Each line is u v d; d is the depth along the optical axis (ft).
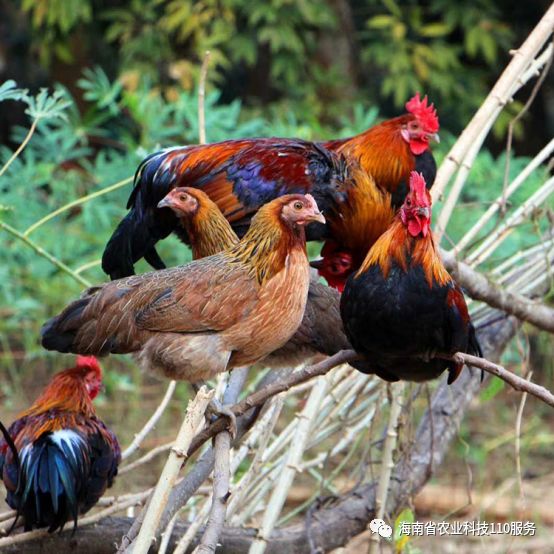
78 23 76.07
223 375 31.91
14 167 56.18
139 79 71.36
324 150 32.99
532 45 33.50
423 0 82.28
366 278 23.11
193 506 33.53
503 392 63.26
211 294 25.45
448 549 42.98
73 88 78.95
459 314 23.07
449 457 53.01
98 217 54.95
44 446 28.04
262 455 30.19
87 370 30.99
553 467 52.75
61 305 56.13
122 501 29.84
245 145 32.81
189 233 29.01
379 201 32.99
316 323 28.60
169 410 56.65
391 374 25.23
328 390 31.32
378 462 33.32
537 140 84.48
